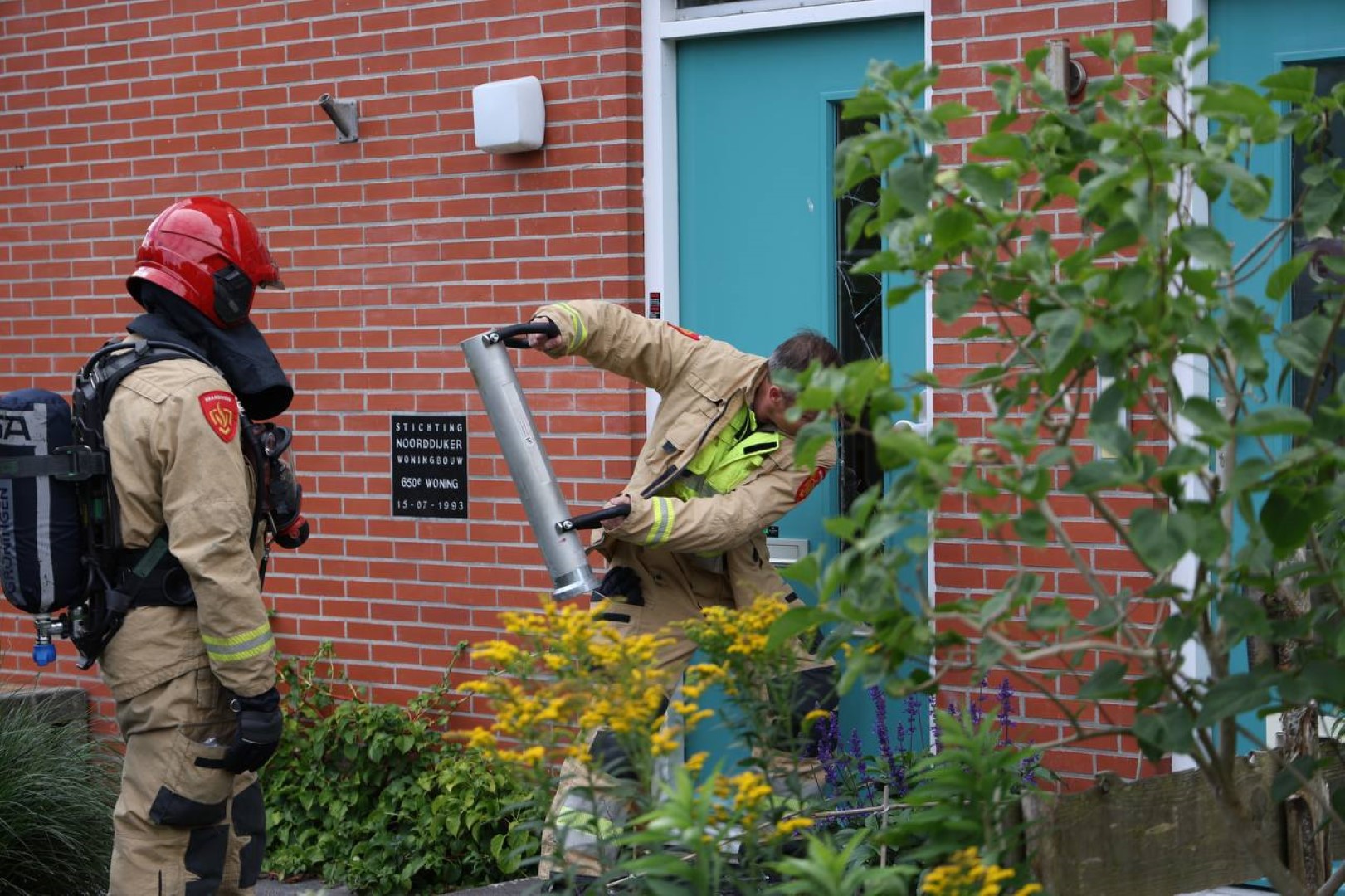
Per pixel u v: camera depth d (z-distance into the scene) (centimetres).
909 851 467
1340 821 390
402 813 835
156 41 956
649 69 810
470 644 862
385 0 871
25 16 1007
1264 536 341
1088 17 677
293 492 639
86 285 998
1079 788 684
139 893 590
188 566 569
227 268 616
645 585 679
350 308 895
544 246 830
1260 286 659
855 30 767
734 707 500
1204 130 657
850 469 771
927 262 341
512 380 660
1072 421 347
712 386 671
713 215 810
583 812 396
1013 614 364
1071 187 340
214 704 597
